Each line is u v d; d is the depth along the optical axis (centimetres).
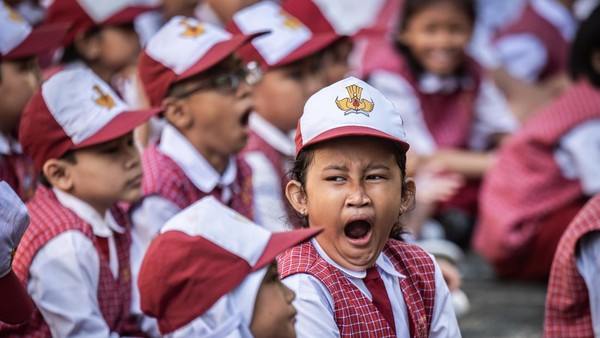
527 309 655
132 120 439
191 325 354
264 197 550
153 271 359
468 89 772
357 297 360
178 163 493
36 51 504
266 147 562
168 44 497
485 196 711
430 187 705
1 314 370
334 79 614
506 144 715
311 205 356
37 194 445
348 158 348
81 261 421
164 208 481
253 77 511
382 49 770
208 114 493
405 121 754
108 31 640
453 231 747
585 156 657
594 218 433
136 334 462
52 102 436
